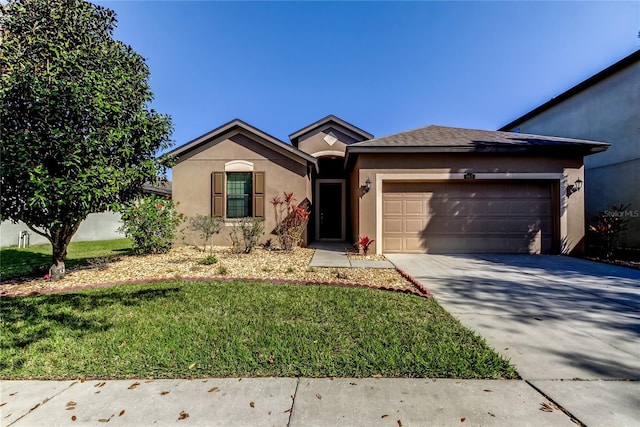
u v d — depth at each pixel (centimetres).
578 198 966
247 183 1154
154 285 577
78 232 1542
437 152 959
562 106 1343
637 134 1039
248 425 209
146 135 632
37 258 971
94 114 532
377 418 214
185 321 391
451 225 1012
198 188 1148
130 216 816
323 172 1556
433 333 353
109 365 284
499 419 213
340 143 1526
